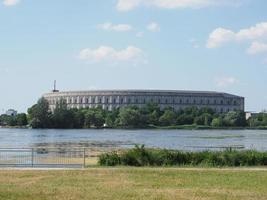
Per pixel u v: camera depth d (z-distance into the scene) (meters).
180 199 22.06
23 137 163.75
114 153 41.28
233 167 38.69
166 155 40.59
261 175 31.92
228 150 43.75
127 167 37.97
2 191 23.80
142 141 133.62
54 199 21.70
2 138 155.00
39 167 37.56
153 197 22.52
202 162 40.38
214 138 156.88
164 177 30.44
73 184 26.77
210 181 28.66
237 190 25.02
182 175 31.58
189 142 125.94
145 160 40.16
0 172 32.78
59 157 51.00
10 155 53.72
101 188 25.23
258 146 101.75
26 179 28.95
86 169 35.09
